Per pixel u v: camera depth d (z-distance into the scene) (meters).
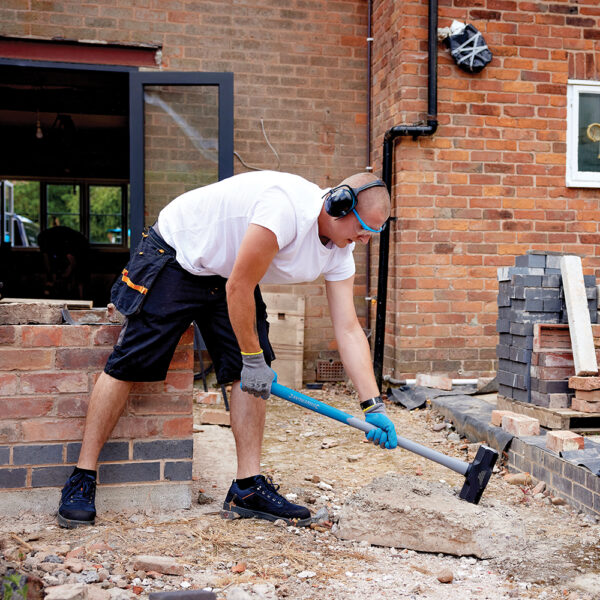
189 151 5.54
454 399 4.68
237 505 2.65
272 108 5.93
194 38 5.77
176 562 2.16
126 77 6.32
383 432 2.54
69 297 9.22
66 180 10.56
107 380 2.53
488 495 3.13
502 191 5.49
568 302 3.69
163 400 2.71
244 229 2.34
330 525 2.62
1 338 2.57
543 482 3.18
